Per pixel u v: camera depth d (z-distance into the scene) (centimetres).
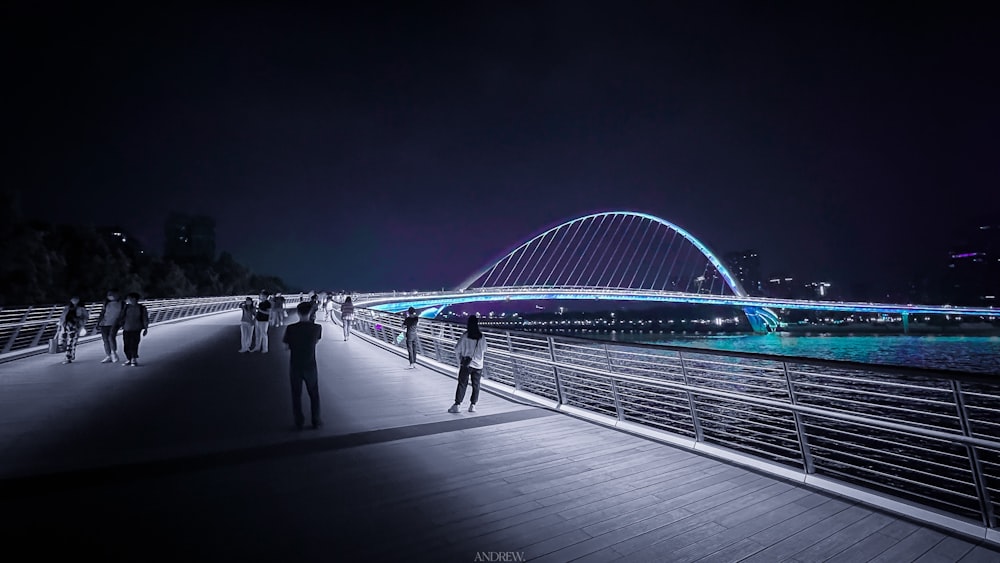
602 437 735
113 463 627
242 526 464
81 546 430
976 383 429
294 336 782
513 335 1197
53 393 1056
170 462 629
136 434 752
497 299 10650
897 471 2183
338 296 5797
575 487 550
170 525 466
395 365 1522
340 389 1118
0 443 708
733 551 419
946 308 17100
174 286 8100
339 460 635
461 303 10431
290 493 535
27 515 486
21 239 4756
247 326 1755
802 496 523
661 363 767
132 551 423
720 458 629
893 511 477
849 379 531
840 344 13312
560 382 927
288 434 752
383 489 546
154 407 929
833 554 413
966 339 14512
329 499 521
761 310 16650
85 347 1934
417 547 428
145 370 1358
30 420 834
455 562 405
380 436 740
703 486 551
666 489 543
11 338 1692
